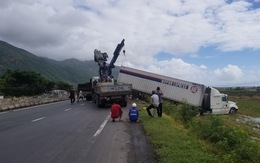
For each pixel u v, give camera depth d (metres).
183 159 7.67
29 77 66.69
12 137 11.64
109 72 40.56
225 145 10.66
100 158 8.25
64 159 8.15
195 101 37.25
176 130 12.92
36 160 8.05
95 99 32.44
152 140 10.52
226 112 38.31
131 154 8.71
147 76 42.06
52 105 33.25
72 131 13.17
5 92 44.25
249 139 11.01
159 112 18.45
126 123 15.97
